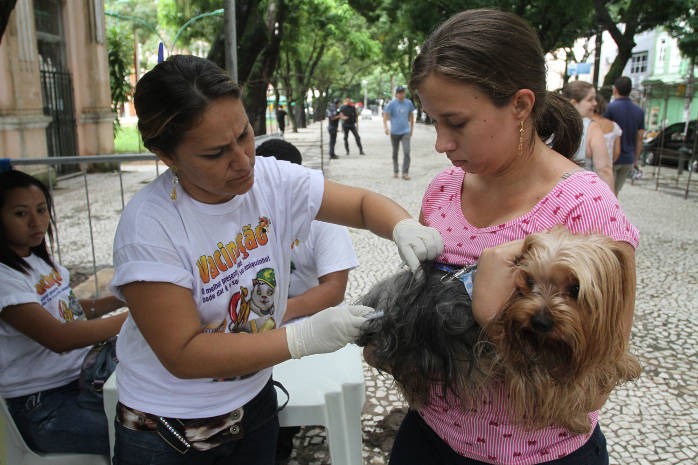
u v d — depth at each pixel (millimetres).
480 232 1312
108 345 2275
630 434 2986
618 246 1070
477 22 1164
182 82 1229
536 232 1182
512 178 1285
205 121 1237
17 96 9664
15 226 2287
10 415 2053
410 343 1274
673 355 3844
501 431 1305
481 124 1175
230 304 1493
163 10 20812
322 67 36125
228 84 1264
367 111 56406
